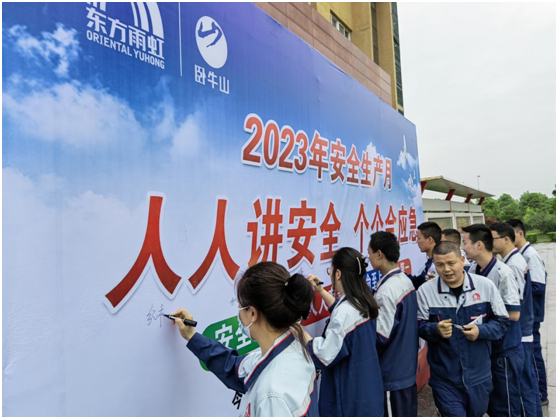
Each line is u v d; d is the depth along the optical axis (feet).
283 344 3.18
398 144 11.00
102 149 3.29
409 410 6.05
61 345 2.94
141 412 3.52
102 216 3.27
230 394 4.58
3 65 2.67
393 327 5.94
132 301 3.49
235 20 5.00
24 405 2.70
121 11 3.54
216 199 4.50
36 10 2.89
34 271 2.79
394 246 6.32
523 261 8.45
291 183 5.98
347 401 5.10
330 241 7.07
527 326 8.13
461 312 6.02
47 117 2.92
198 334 3.89
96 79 3.28
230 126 4.79
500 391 6.98
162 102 3.88
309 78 6.68
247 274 3.32
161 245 3.78
